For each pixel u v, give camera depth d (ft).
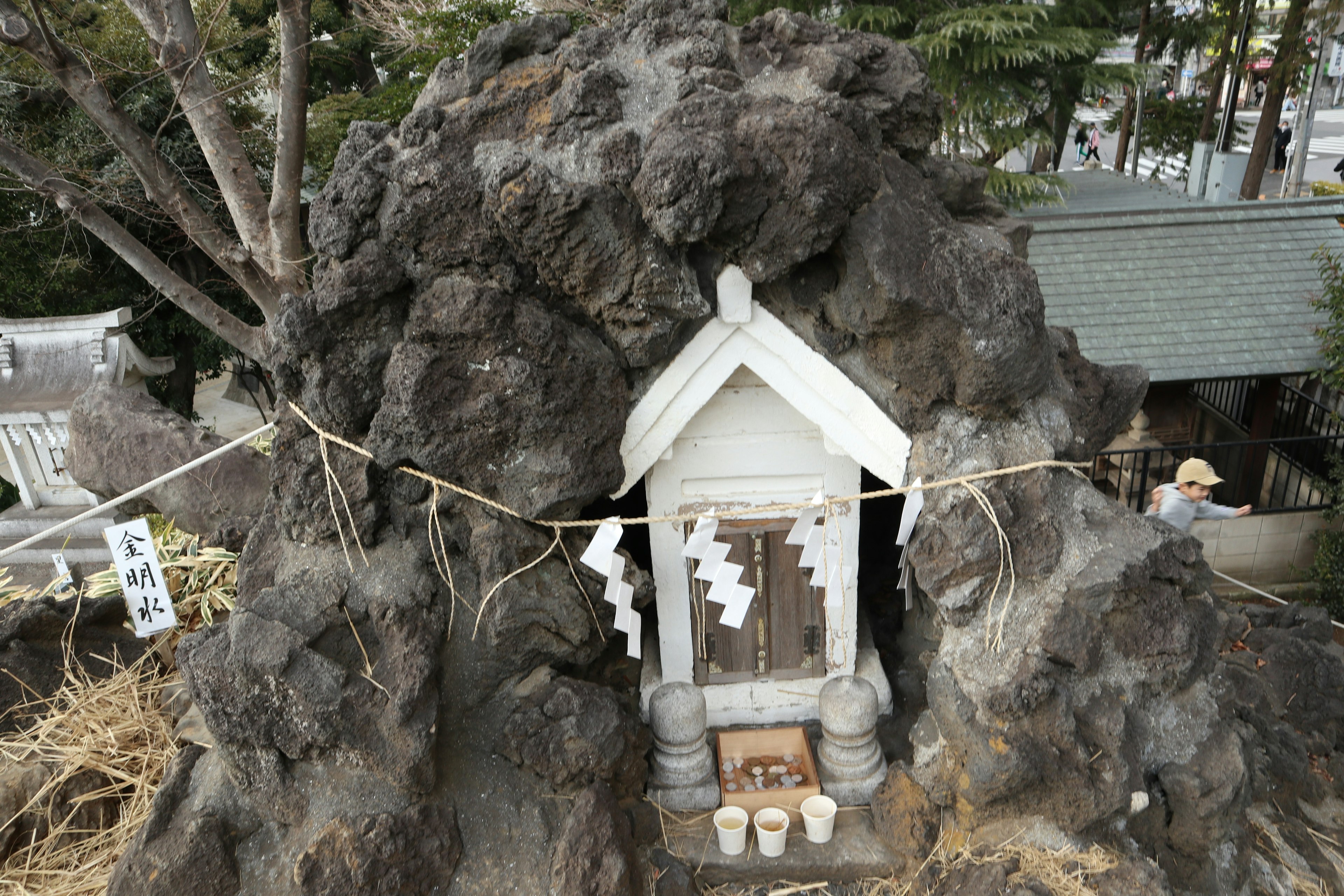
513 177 11.33
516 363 11.86
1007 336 12.41
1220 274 31.58
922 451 13.58
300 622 12.28
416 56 35.01
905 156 14.71
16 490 38.06
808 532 13.70
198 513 19.84
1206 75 60.90
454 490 12.66
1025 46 34.76
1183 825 12.87
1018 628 12.92
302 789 12.27
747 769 15.52
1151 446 35.60
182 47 23.06
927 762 13.75
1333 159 78.89
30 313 37.50
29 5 24.99
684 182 10.94
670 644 15.80
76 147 33.71
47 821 14.33
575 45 13.10
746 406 14.24
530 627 13.26
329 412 12.63
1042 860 12.32
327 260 12.92
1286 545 31.50
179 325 39.81
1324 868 15.17
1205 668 13.46
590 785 13.19
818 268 13.03
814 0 37.78
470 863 12.35
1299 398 31.81
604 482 12.74
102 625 17.88
